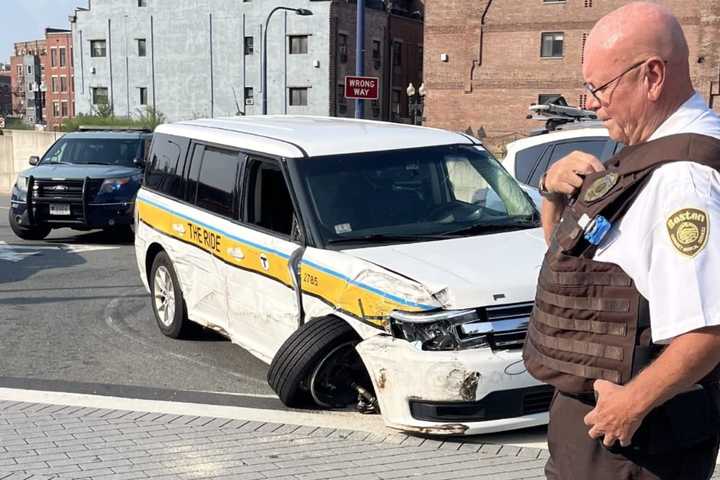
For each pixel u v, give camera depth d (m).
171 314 7.59
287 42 58.56
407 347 4.68
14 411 5.63
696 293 2.05
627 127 2.31
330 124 6.89
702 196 2.10
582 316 2.32
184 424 5.32
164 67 63.53
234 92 61.12
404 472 4.50
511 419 4.64
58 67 103.25
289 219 5.80
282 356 5.36
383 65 63.31
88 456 4.80
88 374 6.66
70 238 14.84
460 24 45.94
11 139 26.66
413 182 5.94
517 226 5.81
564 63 43.78
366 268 5.03
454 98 46.66
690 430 2.29
